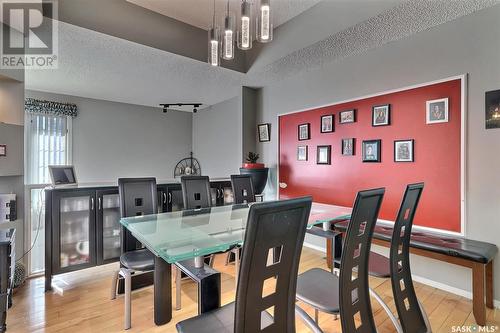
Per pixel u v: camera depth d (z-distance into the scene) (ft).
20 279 8.22
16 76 8.54
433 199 8.13
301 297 4.60
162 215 7.63
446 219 7.86
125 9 8.58
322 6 8.82
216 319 3.91
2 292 6.32
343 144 10.61
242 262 2.90
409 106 8.66
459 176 7.61
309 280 5.20
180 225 6.54
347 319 4.05
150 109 19.12
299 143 12.41
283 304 3.37
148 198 8.02
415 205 5.39
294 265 3.40
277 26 10.50
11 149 8.50
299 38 9.62
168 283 6.31
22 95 8.81
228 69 11.43
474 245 6.84
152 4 8.91
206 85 13.79
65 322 6.38
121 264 6.73
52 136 15.33
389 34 8.52
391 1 7.04
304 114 12.13
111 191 9.28
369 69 9.70
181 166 20.49
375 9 7.38
